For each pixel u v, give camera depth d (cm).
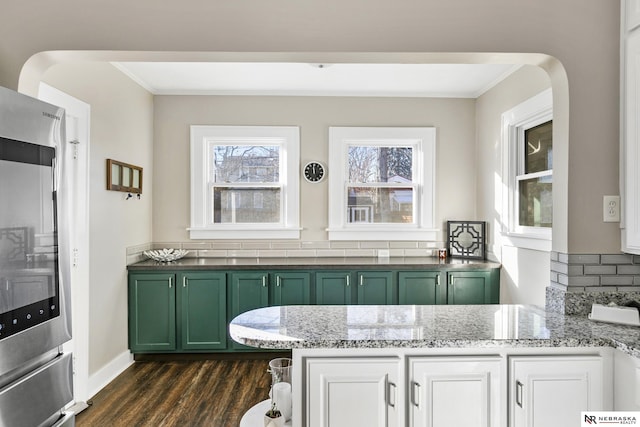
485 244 382
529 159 327
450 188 407
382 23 187
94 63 292
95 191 293
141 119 371
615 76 192
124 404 277
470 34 187
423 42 187
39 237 139
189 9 185
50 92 243
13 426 128
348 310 201
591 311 186
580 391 157
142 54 188
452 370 154
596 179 192
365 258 392
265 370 337
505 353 157
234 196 406
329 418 152
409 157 408
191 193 397
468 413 155
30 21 181
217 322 351
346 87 385
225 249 399
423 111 405
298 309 203
